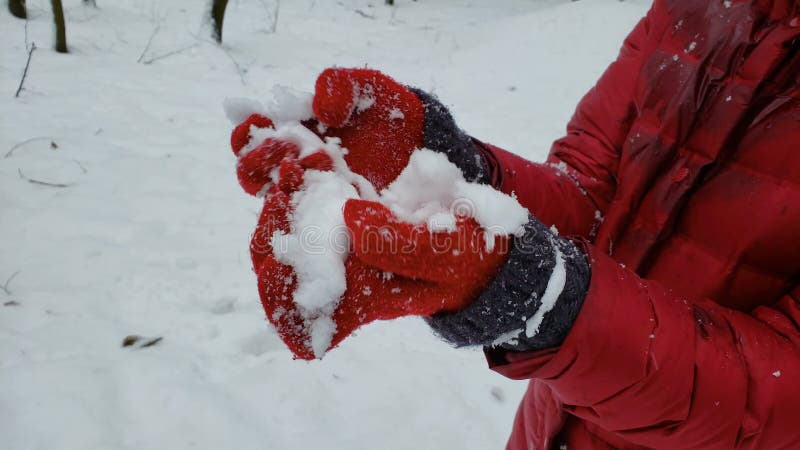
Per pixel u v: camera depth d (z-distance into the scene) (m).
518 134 4.28
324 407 1.74
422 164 0.52
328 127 0.64
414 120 0.63
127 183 2.87
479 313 0.48
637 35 0.80
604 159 0.82
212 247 2.48
